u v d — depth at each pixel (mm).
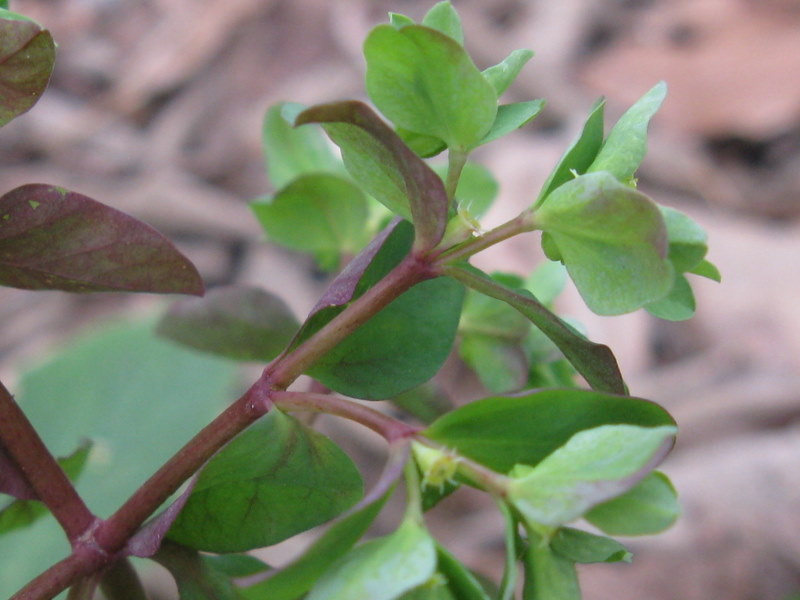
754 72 418
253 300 124
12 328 338
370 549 78
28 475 97
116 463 193
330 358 100
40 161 392
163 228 370
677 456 312
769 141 410
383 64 90
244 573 106
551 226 88
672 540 285
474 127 91
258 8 447
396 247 98
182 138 405
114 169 391
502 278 123
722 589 276
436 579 81
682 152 403
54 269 97
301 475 94
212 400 203
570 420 87
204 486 94
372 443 302
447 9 96
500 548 286
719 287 353
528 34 443
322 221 135
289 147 142
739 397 320
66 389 200
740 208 389
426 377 101
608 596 274
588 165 94
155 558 97
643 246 84
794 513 288
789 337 337
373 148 89
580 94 421
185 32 441
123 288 98
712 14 438
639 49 437
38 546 174
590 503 77
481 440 87
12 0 465
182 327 125
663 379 329
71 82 425
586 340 88
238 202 380
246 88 423
